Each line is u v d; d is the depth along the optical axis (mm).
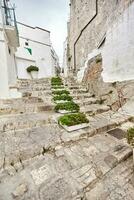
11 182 1454
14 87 4637
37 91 4801
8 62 4922
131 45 3443
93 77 5387
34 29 11133
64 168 1702
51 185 1430
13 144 2057
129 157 2070
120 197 1353
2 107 3301
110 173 1692
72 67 9602
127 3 3477
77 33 7902
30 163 1779
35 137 2314
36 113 3436
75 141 2395
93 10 5582
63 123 2707
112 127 3068
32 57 10938
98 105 4477
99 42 5047
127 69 3627
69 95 4738
